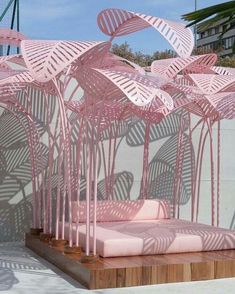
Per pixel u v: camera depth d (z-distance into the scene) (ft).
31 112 28.25
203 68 27.14
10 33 24.99
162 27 19.39
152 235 21.52
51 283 19.02
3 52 33.35
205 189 32.71
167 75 25.11
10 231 28.35
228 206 33.35
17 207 28.48
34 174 26.78
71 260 19.94
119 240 20.16
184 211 32.32
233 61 70.18
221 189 33.22
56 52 15.71
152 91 16.58
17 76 20.67
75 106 25.75
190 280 19.15
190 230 23.17
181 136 29.86
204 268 19.38
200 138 29.43
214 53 25.49
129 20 20.99
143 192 29.30
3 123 28.32
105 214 26.16
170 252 21.02
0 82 20.29
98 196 29.99
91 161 19.30
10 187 28.37
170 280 18.86
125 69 24.12
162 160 31.91
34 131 26.81
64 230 23.90
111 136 29.43
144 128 31.32
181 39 19.45
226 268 19.72
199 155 32.14
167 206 28.02
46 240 24.39
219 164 30.55
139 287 18.20
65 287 18.38
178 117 32.35
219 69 27.66
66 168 21.81
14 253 25.00
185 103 24.36
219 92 23.62
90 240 20.83
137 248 20.36
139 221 26.71
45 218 25.12
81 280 18.75
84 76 18.17
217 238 21.94
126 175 30.83
